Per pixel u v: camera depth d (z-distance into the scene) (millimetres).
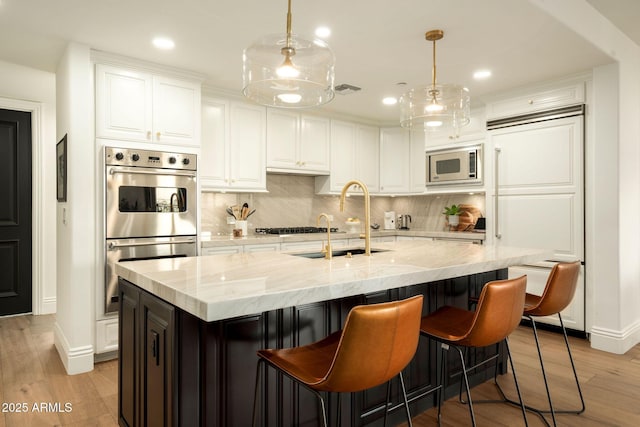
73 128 2846
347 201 5473
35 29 2664
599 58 3168
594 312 3400
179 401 1462
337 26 2629
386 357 1287
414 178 5184
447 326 1947
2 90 4047
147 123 3221
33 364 3016
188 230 3381
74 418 2238
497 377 2824
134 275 1780
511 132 3990
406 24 2594
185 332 1470
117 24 2598
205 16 2496
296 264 2023
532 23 2580
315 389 1290
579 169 3514
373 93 4098
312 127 4691
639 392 2576
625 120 3342
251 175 4160
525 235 3873
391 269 1843
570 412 2322
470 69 3418
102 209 2982
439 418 2115
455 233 4582
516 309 1760
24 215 4395
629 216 3418
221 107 3951
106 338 3031
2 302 4297
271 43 2004
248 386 1606
